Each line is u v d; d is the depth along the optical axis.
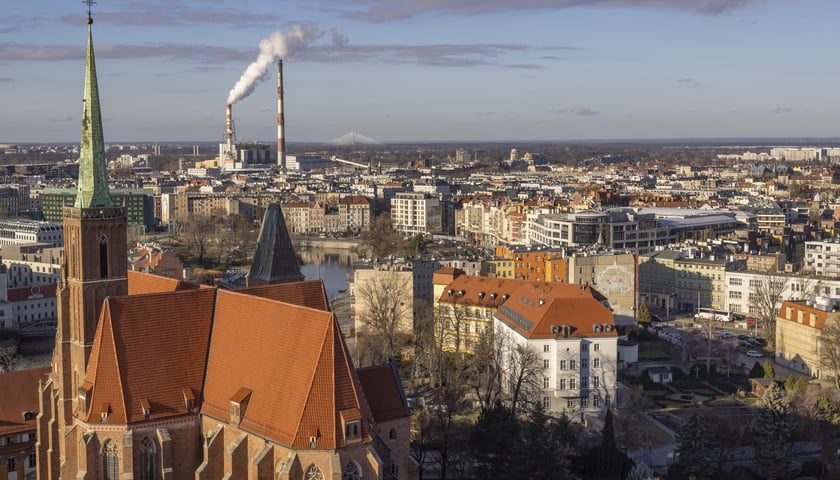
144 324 152.62
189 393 152.75
